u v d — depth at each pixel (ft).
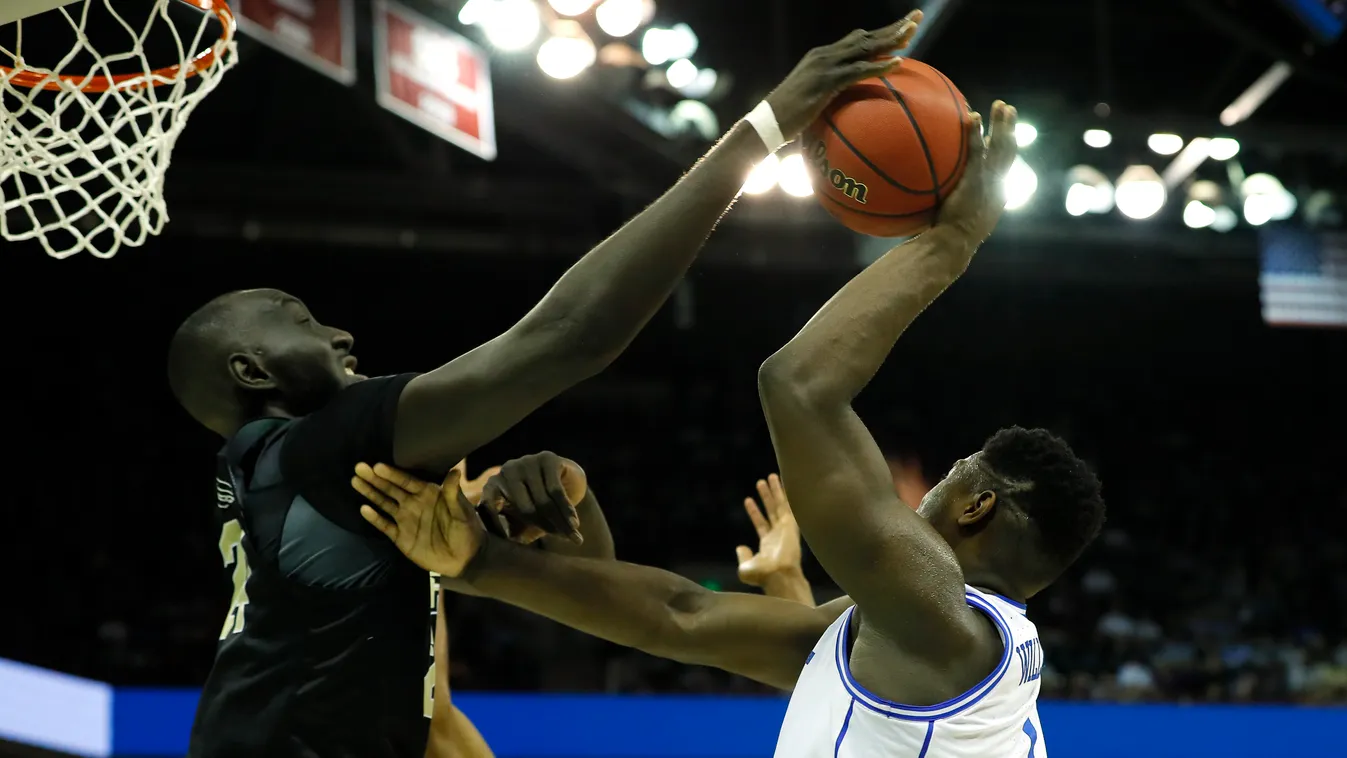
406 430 6.21
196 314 6.92
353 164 35.81
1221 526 42.73
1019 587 6.87
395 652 6.41
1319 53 29.99
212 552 37.29
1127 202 29.55
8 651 33.78
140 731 22.75
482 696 24.45
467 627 32.94
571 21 26.35
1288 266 32.89
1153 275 38.22
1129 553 39.70
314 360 6.82
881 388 47.06
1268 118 34.99
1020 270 37.40
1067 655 33.47
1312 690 32.32
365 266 41.52
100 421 40.50
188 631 33.94
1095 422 47.01
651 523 40.04
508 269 41.98
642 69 28.81
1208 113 32.45
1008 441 7.06
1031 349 47.78
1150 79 35.19
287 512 6.40
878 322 6.45
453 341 44.50
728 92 32.53
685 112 29.55
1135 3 32.58
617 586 7.48
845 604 7.58
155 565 37.01
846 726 6.26
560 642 32.83
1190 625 36.88
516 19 24.71
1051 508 6.81
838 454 6.22
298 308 7.00
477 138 25.58
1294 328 47.29
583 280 6.04
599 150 29.84
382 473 6.19
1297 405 48.29
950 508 7.03
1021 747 6.33
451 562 6.75
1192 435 47.19
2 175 8.89
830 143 6.81
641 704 24.94
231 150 35.19
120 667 32.45
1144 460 45.83
